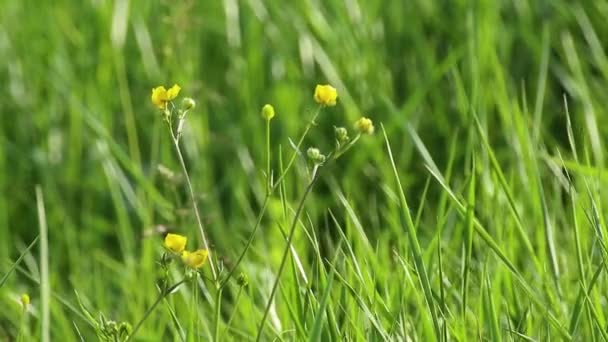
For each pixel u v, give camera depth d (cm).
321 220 588
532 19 695
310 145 634
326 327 321
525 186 472
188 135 630
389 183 591
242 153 617
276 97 653
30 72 686
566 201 539
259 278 466
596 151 536
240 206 602
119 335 307
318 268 361
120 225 585
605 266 334
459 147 606
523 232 386
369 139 609
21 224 620
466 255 323
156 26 704
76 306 492
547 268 407
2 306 497
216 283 302
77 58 692
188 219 527
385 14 702
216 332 299
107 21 695
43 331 296
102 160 600
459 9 688
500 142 612
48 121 660
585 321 355
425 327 323
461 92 597
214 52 700
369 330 338
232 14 691
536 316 364
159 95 311
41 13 721
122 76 629
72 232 579
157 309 453
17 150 651
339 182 610
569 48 657
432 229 513
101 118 652
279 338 340
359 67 660
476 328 340
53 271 557
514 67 674
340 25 680
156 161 607
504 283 381
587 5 696
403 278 354
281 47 684
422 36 684
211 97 621
